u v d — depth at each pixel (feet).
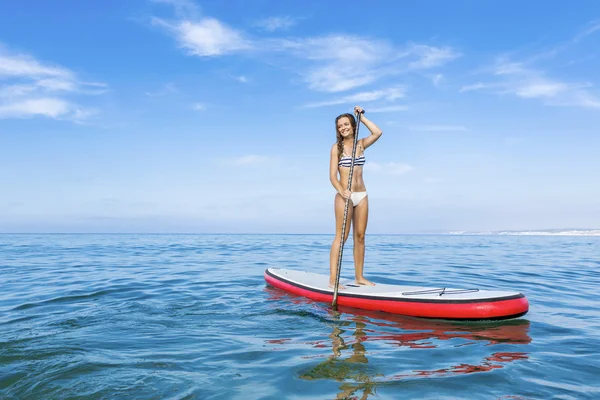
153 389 7.57
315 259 39.04
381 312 14.52
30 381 8.00
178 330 11.91
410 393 7.38
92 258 40.32
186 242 88.22
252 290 19.39
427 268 30.48
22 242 84.38
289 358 9.34
